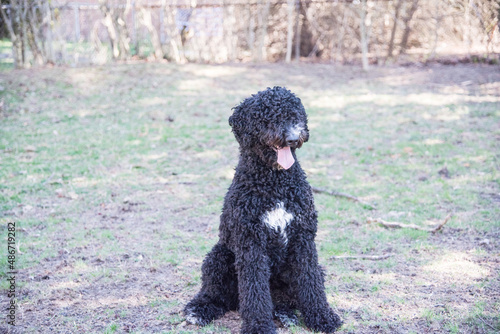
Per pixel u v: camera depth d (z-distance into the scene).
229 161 7.44
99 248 4.88
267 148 3.30
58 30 13.41
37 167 7.09
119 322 3.64
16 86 11.18
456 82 11.64
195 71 12.96
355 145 8.02
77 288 4.14
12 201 5.98
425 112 9.55
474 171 6.67
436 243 4.81
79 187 6.45
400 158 7.38
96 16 16.17
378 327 3.49
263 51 14.62
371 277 4.21
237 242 3.36
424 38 14.62
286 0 14.16
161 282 4.24
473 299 3.78
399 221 5.36
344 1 13.91
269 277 3.39
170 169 7.13
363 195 6.14
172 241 5.02
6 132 8.65
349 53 14.52
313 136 8.51
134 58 14.49
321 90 11.52
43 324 3.63
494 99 10.10
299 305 3.56
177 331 3.51
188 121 9.42
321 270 3.61
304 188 3.46
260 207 3.31
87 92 11.15
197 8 14.16
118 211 5.78
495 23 12.55
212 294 3.68
